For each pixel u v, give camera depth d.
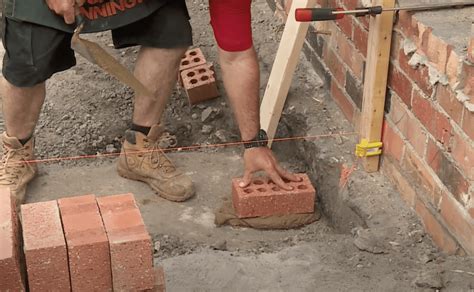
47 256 2.06
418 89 3.26
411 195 3.41
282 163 4.23
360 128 3.78
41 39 3.40
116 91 4.66
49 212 2.20
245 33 3.35
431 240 3.21
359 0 3.73
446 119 3.05
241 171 4.19
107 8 3.44
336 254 3.04
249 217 3.72
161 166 3.97
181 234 3.69
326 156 3.88
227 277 2.89
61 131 4.41
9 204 2.17
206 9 5.44
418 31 3.20
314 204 3.81
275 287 2.83
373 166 3.70
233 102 3.50
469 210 2.94
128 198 2.30
